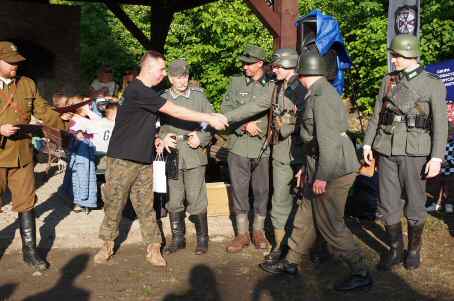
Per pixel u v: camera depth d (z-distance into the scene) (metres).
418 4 5.89
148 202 4.77
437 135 4.41
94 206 6.21
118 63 14.05
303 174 4.43
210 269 4.80
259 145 5.05
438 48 12.09
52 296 4.23
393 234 4.76
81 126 6.03
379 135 4.74
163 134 5.02
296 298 4.23
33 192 4.73
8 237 5.43
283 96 4.79
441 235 5.67
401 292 4.33
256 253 5.18
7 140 4.47
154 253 4.85
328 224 4.18
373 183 6.20
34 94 4.61
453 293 4.32
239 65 13.05
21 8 11.41
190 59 13.20
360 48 12.73
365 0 13.20
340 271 4.75
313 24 4.95
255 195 5.21
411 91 4.51
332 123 3.91
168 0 10.73
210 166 7.80
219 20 12.98
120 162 4.55
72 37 11.87
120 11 10.85
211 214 6.24
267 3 6.26
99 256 4.89
